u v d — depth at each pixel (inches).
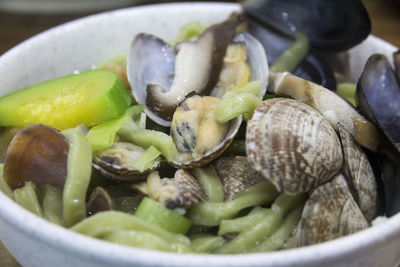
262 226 9.5
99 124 10.6
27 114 10.8
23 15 17.8
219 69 11.7
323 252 8.3
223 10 13.3
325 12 12.6
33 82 12.1
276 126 9.5
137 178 9.9
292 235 9.5
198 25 13.0
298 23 12.8
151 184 9.8
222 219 9.6
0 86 11.4
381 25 17.1
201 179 9.9
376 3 18.1
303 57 12.6
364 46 12.5
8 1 17.6
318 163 9.5
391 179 10.3
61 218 9.6
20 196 9.8
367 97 10.8
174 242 9.2
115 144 10.2
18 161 9.8
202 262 8.1
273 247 9.5
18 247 9.3
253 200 9.7
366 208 9.8
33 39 12.1
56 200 9.8
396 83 11.2
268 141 9.4
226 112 10.0
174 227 9.5
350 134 10.3
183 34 13.0
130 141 10.5
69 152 9.7
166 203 9.4
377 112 10.7
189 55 11.7
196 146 10.0
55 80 11.2
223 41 11.9
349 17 12.4
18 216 8.7
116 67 12.1
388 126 10.7
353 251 8.4
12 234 9.1
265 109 9.7
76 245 8.3
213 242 9.5
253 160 9.2
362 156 10.1
